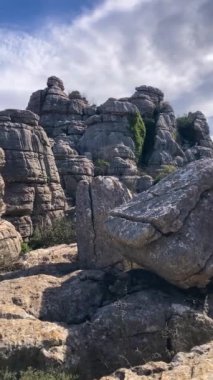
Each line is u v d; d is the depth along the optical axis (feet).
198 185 37.14
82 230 47.32
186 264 34.50
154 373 24.88
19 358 30.14
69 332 32.42
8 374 29.04
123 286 38.58
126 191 48.85
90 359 31.50
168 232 35.24
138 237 35.29
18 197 98.63
